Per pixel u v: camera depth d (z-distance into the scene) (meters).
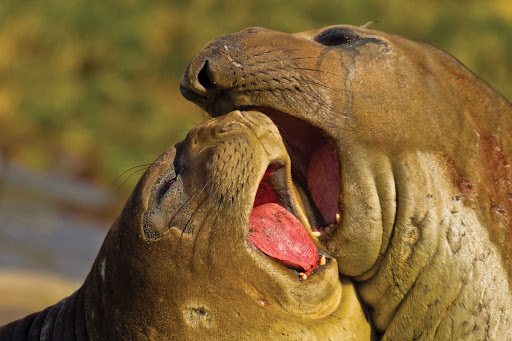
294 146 17.28
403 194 16.11
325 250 16.36
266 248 15.09
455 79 17.42
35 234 51.25
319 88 16.38
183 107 73.38
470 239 15.88
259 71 16.08
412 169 16.20
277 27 62.97
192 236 14.69
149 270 14.72
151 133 71.00
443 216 15.97
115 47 76.31
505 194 16.52
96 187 67.38
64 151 71.88
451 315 15.84
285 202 16.09
